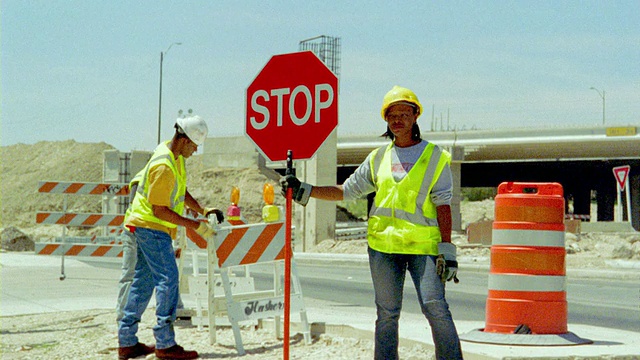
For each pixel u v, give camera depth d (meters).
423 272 5.73
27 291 14.86
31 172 84.38
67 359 7.99
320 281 19.33
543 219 7.88
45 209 75.12
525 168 70.81
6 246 33.94
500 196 8.09
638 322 11.69
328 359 7.39
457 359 5.64
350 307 13.07
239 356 7.76
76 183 17.48
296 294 8.38
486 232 33.50
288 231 6.12
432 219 5.81
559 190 8.07
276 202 67.38
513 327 7.80
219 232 8.20
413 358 7.25
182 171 7.86
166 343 7.66
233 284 10.05
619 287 18.58
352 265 27.73
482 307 13.37
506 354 6.88
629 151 53.84
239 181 72.62
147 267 8.01
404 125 5.79
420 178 5.78
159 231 7.68
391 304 5.91
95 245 17.39
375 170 5.98
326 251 33.78
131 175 35.19
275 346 8.20
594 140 50.84
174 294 7.74
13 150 90.56
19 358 8.05
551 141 51.72
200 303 9.41
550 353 6.98
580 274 22.31
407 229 5.77
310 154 6.23
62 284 16.36
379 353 5.96
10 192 79.62
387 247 5.81
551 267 7.84
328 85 6.16
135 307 7.95
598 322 11.66
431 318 5.70
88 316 10.90
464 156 52.81
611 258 27.61
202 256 26.00
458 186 51.94
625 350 7.24
